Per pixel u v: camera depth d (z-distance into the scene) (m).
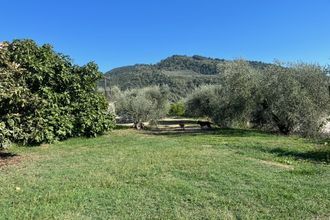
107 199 7.16
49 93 15.66
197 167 9.98
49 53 16.97
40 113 13.05
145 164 10.41
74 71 18.19
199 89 37.38
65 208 6.62
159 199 7.20
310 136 20.08
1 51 11.85
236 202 7.10
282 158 11.73
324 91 21.64
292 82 21.72
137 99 31.39
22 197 7.23
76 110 17.55
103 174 9.12
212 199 7.25
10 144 11.62
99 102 18.53
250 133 21.23
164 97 34.09
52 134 15.23
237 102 25.50
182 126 28.78
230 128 26.78
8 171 9.56
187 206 6.86
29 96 12.14
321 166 10.48
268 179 8.77
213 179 8.73
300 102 21.22
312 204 6.98
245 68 25.20
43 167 10.10
